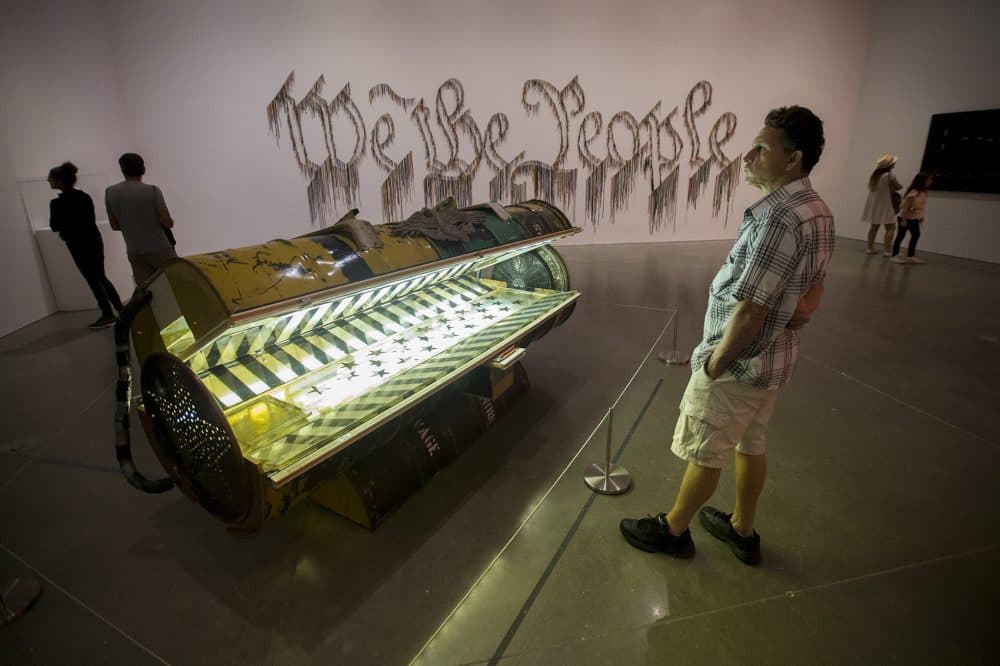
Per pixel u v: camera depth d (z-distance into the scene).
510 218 3.27
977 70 7.81
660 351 4.39
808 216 1.55
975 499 2.52
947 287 6.38
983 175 7.75
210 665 1.72
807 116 1.54
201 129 8.02
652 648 1.76
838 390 3.66
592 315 5.42
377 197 8.78
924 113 8.65
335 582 2.05
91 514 2.47
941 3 8.20
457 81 8.48
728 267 1.75
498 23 8.34
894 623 1.85
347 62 8.10
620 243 9.80
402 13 8.04
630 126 9.20
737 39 9.05
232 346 2.16
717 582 2.03
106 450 3.03
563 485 2.65
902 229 7.76
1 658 1.75
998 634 1.80
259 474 1.64
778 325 1.66
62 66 6.52
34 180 5.81
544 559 2.16
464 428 2.86
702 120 9.39
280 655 1.75
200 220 8.38
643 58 8.88
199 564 2.16
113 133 7.39
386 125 8.48
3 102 5.59
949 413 3.34
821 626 1.84
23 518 2.46
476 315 3.16
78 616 1.91
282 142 8.30
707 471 1.92
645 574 2.07
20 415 3.44
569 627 1.84
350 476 2.27
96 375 4.09
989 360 4.18
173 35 7.58
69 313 5.84
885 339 4.66
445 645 1.78
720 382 1.78
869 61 9.51
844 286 6.43
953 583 2.02
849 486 2.62
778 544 2.23
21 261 5.45
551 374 3.96
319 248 2.17
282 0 7.73
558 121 8.96
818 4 9.10
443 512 2.46
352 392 2.20
